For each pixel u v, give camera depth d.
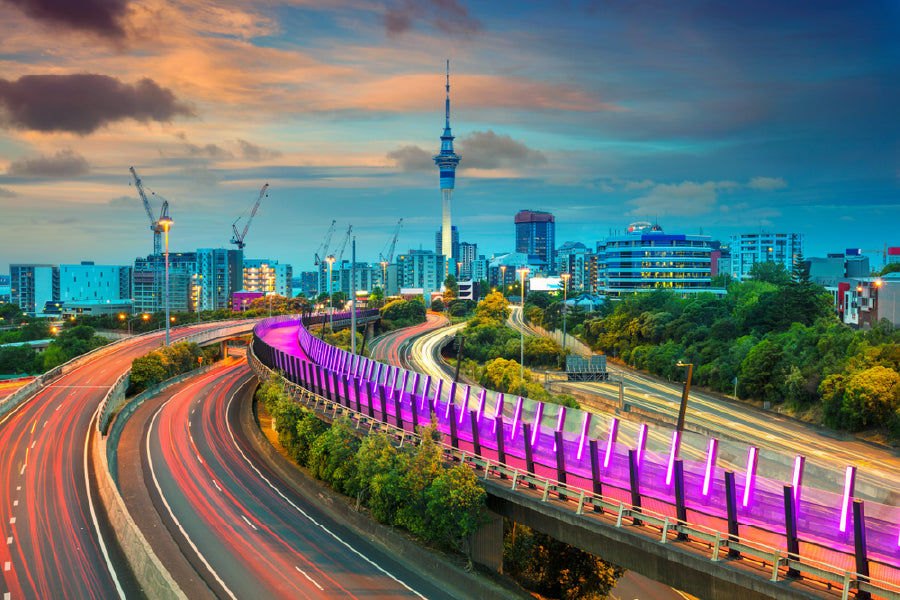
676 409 102.50
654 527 35.75
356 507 54.31
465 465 43.91
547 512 39.41
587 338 176.88
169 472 64.44
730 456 35.09
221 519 52.97
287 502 57.50
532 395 92.00
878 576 28.16
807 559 28.95
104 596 39.62
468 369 136.75
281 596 40.38
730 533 32.09
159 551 46.34
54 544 46.62
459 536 45.91
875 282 118.00
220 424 83.44
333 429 58.16
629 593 53.56
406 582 42.94
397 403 55.72
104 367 112.38
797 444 81.44
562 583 46.84
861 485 30.25
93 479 59.97
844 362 92.06
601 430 40.91
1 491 56.84
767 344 106.12
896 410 78.88
